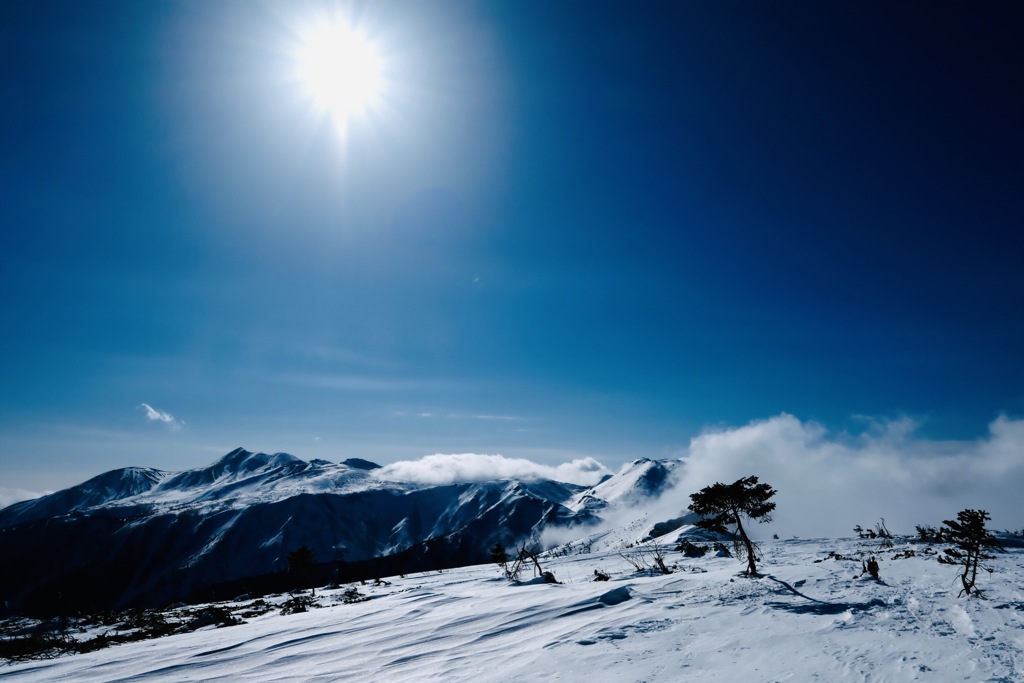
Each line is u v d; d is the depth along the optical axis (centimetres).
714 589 2527
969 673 1077
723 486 3447
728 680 1200
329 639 2422
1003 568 2972
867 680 1094
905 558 3903
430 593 3916
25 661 2795
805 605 1992
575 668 1457
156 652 2491
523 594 3111
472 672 1577
